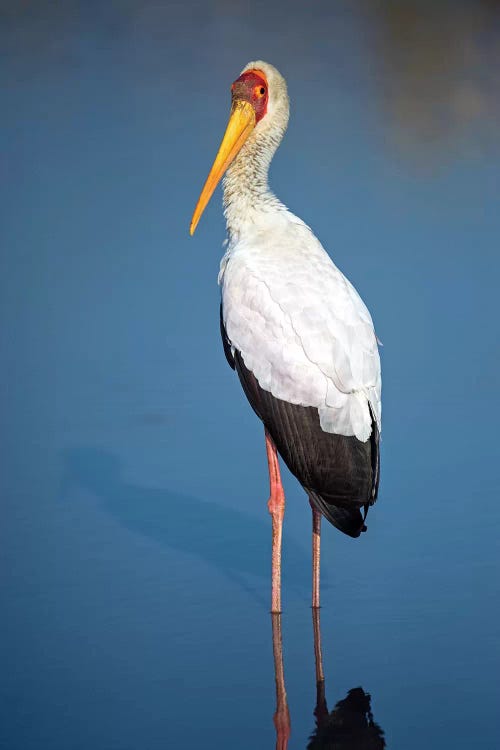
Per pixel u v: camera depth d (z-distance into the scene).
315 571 9.63
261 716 7.87
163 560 10.45
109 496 11.74
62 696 8.18
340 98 29.52
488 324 15.73
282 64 33.72
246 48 35.91
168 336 16.05
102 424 13.44
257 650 8.86
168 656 8.76
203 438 13.10
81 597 9.69
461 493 11.40
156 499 11.70
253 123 10.49
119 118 27.89
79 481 12.09
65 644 8.93
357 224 19.73
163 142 25.64
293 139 25.73
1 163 24.48
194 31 38.84
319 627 9.20
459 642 8.85
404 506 11.20
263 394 9.47
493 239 19.05
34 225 20.61
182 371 14.97
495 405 13.37
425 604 9.47
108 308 17.03
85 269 18.47
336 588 9.92
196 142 25.53
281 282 9.43
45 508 11.45
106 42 37.19
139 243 19.52
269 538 11.00
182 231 19.98
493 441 12.52
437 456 12.23
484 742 7.50
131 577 10.09
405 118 27.38
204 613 9.48
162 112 28.36
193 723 7.82
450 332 15.50
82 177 23.30
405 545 10.52
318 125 26.92
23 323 16.59
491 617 9.22
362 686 8.27
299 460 9.34
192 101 29.31
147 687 8.30
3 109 29.09
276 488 9.68
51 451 12.78
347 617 9.37
